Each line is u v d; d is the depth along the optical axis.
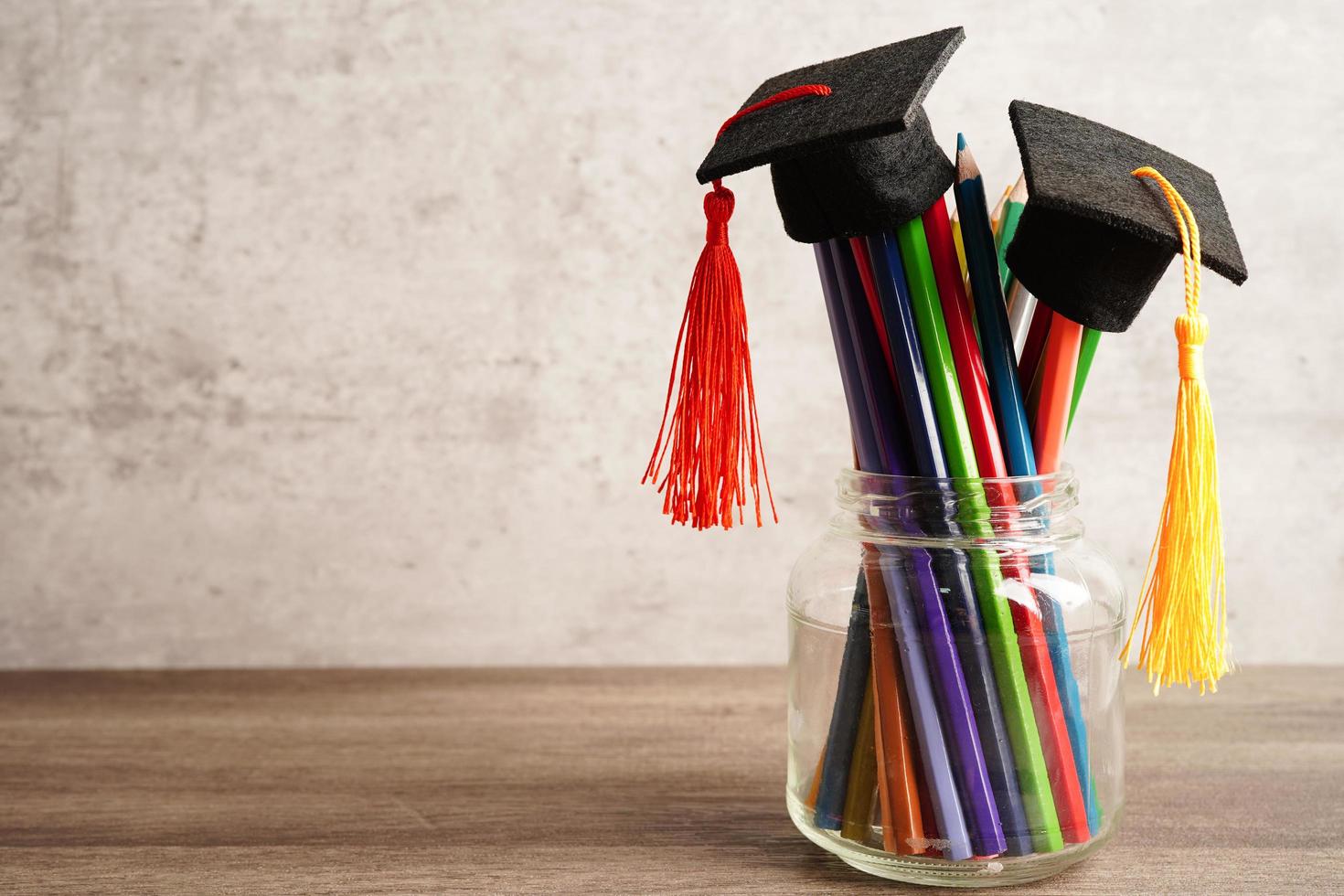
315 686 1.03
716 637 1.10
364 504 1.09
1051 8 1.04
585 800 0.76
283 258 1.06
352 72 1.04
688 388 0.62
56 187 1.05
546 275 1.07
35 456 1.07
